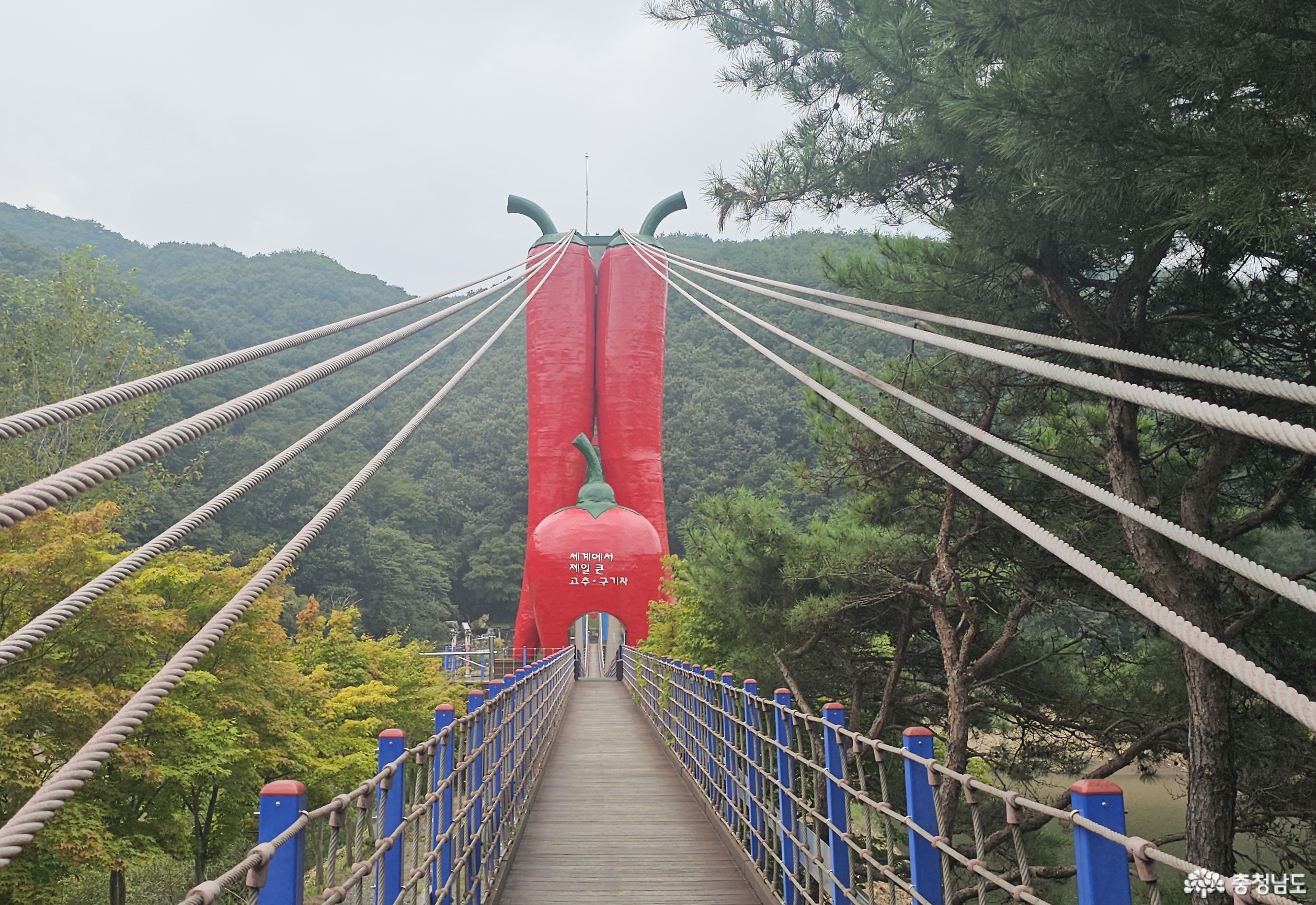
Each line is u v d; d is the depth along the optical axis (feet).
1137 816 40.81
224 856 46.55
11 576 28.27
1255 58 14.37
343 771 44.98
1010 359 13.56
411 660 65.82
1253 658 25.07
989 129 17.66
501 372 257.14
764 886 19.57
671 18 26.03
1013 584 30.78
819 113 26.03
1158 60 15.11
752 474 195.72
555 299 99.45
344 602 156.04
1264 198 13.89
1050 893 29.45
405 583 171.73
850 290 29.84
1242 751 24.49
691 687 32.89
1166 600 21.67
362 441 230.27
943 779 15.34
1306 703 6.93
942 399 29.40
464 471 228.43
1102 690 33.99
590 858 23.17
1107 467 27.30
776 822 19.54
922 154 22.89
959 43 19.69
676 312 258.98
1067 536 26.66
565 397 98.53
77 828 27.32
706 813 27.86
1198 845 20.47
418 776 13.79
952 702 28.50
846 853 15.70
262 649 39.63
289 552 11.85
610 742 43.68
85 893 41.52
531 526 98.12
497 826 21.63
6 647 7.83
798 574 33.60
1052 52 15.84
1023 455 13.43
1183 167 14.94
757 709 22.07
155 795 32.76
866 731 39.34
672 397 223.10
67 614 8.60
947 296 26.23
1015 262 23.26
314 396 229.86
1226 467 22.25
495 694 23.40
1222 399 23.13
